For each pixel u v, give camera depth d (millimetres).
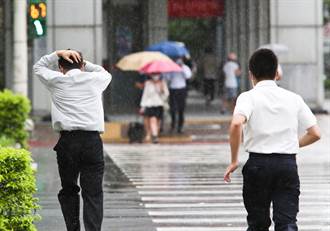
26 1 53938
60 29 70188
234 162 18141
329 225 26969
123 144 59000
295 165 18375
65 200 22391
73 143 21844
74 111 21859
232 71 76750
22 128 45906
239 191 35094
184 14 89250
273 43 74250
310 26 74375
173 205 31266
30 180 19969
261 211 18422
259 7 76250
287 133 18453
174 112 62500
